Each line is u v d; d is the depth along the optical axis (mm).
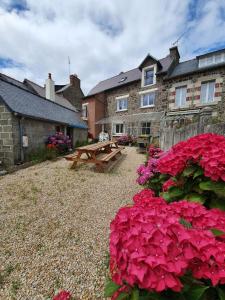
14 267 1947
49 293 1671
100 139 17312
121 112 17906
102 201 3682
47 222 2840
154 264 672
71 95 21562
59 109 12578
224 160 1304
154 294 747
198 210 1036
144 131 16016
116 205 3504
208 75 11367
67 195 3943
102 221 2914
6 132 6449
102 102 19656
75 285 1756
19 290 1693
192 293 732
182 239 731
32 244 2314
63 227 2715
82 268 1954
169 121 7441
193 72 11750
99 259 2082
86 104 20188
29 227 2691
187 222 935
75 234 2549
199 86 11766
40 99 10789
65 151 10266
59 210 3250
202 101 11805
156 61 14234
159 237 748
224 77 10836
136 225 828
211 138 1660
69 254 2154
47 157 7977
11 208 3277
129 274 716
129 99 16984
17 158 6738
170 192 1678
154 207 1080
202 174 1491
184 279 760
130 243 759
